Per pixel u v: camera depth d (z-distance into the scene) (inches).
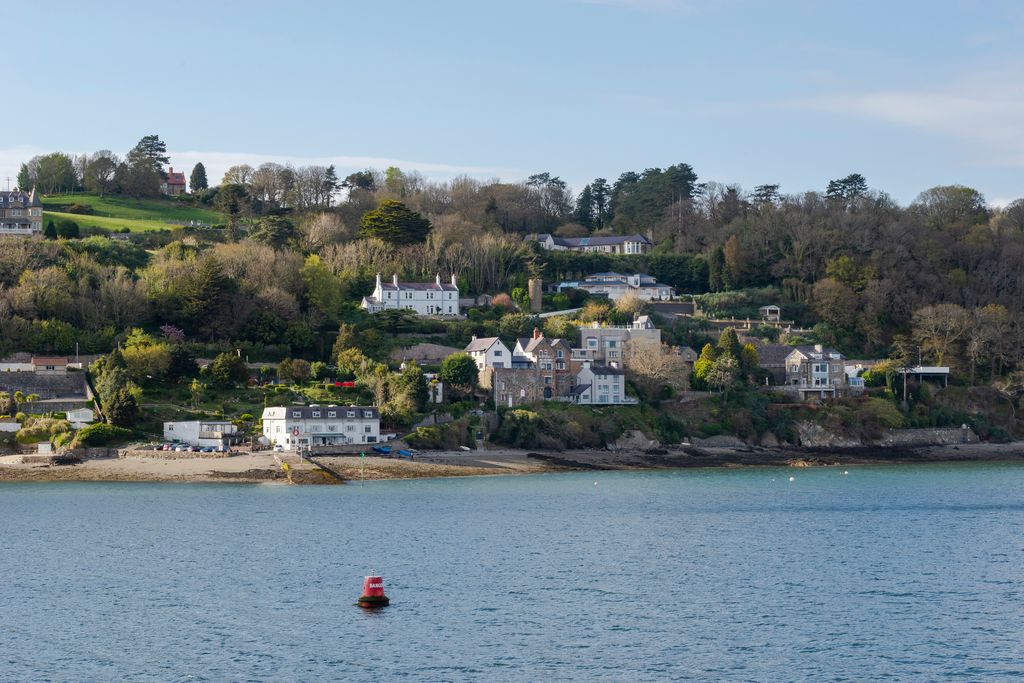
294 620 4001.0
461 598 4306.1
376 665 3508.9
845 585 4522.6
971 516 6250.0
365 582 4224.9
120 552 5108.3
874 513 6348.4
